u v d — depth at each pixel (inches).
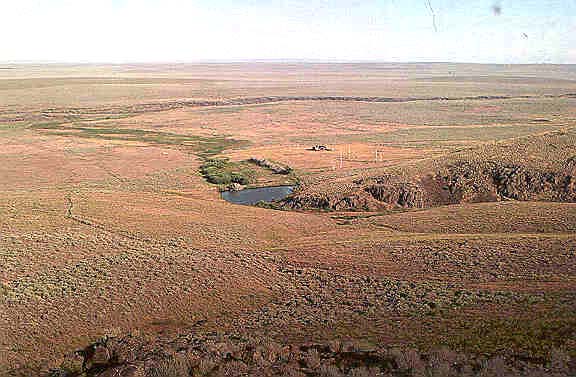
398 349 789.2
